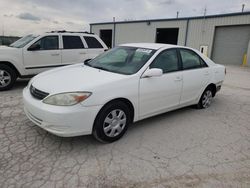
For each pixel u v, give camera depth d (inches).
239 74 475.5
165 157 118.6
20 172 100.8
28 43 250.5
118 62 157.2
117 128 132.0
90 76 133.2
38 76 145.3
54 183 94.9
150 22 977.5
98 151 121.6
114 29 1147.3
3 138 130.9
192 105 200.5
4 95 221.1
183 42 884.0
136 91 135.7
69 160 112.0
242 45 725.3
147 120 169.5
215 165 113.4
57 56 272.7
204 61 193.8
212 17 778.2
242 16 698.8
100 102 118.9
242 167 112.8
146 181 98.7
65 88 116.3
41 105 115.6
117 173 103.3
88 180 97.8
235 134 151.4
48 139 131.8
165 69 156.9
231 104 221.5
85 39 299.9
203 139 141.8
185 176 103.4
